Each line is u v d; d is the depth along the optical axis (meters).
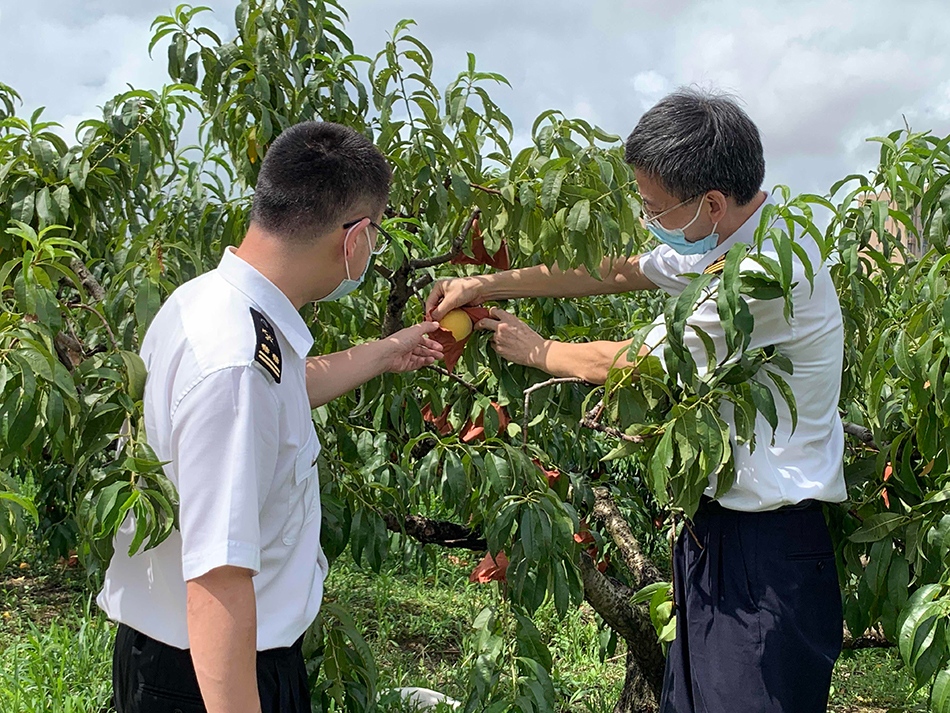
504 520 2.12
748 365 1.88
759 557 1.98
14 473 3.82
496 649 2.23
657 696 3.11
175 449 1.49
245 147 2.36
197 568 1.37
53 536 4.38
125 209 2.57
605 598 2.89
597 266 2.31
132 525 1.68
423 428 2.72
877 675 4.12
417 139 2.35
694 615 2.09
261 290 1.53
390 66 2.44
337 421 2.61
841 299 2.47
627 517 4.18
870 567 2.15
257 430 1.43
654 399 2.05
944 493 2.07
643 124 1.98
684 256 2.30
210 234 2.41
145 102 2.44
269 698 1.62
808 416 2.01
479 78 2.48
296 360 1.60
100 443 1.81
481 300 2.46
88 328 2.20
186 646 1.59
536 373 2.46
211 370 1.42
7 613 4.78
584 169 2.36
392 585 5.44
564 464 3.10
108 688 3.52
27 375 1.66
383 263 2.57
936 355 2.02
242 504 1.39
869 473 2.30
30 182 2.30
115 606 1.68
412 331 2.21
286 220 1.54
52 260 1.86
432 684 3.85
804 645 1.94
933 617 1.95
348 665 2.34
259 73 2.32
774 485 1.96
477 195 2.45
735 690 1.95
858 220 2.42
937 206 2.25
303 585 1.65
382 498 2.49
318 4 2.52
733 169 1.90
